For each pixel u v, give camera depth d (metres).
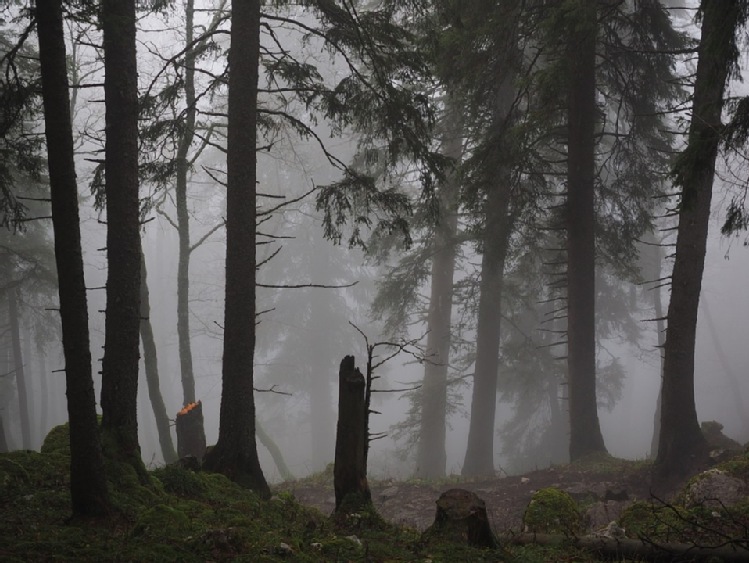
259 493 8.84
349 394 7.19
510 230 16.44
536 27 13.54
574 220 14.73
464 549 5.81
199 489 7.66
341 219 11.16
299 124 10.62
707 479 8.07
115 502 6.01
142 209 13.34
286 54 10.70
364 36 10.96
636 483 11.79
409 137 11.29
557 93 12.81
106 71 7.81
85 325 5.46
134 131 7.88
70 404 5.57
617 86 14.95
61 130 5.27
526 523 7.33
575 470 13.44
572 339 14.76
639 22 13.93
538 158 15.03
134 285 7.77
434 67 13.97
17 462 7.06
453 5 12.84
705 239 11.36
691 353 11.40
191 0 15.57
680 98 14.99
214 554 5.20
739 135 7.81
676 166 8.36
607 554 6.44
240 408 9.09
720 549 5.93
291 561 5.21
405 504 13.13
